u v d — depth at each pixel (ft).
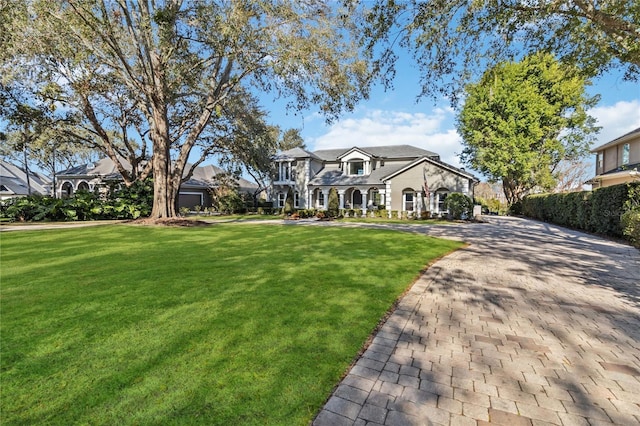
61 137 63.72
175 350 9.16
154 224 46.75
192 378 7.80
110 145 67.62
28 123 56.24
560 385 8.00
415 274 19.13
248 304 13.06
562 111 91.91
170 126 69.26
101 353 8.93
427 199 79.92
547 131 91.09
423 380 8.13
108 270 18.56
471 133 99.96
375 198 95.20
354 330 10.88
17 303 12.78
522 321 12.19
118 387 7.37
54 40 37.14
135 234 36.40
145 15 38.93
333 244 29.86
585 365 8.98
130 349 9.19
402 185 82.74
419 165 81.15
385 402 7.19
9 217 57.47
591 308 13.65
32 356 8.70
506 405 7.19
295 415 6.63
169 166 50.85
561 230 48.57
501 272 20.17
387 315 12.60
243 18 34.40
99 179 99.71
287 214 88.38
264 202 112.68
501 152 89.71
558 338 10.71
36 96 52.24
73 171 110.73
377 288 15.81
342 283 16.51
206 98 54.70
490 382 8.09
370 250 26.68
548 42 27.96
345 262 21.68
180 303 13.03
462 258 24.84
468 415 6.83
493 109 92.27
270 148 84.53
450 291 16.03
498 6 23.70
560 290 16.34
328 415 6.69
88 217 61.67
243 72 46.09
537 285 17.25
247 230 42.55
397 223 61.82
